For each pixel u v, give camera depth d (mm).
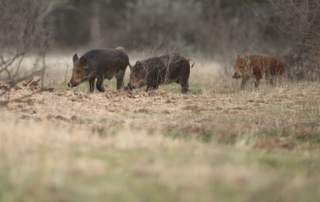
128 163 19031
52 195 15125
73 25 156750
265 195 15875
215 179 17125
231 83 55406
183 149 21953
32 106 33062
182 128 28469
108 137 24078
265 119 32719
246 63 53156
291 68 60719
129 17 133500
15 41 34844
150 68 45562
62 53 107062
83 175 17125
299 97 43125
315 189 16969
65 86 49000
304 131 29328
